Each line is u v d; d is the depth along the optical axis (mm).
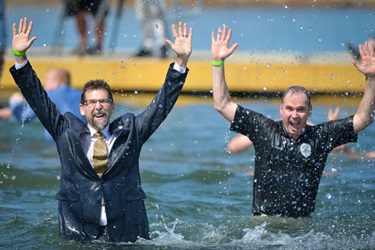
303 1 63531
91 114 15062
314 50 45281
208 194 21203
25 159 25969
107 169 15008
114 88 37156
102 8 38406
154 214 18656
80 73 37219
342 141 17578
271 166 17547
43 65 37562
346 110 33250
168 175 23719
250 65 36531
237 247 15469
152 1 37719
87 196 15031
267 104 35469
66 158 15195
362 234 16500
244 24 59750
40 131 32250
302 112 17250
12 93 37281
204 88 37031
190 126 32375
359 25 54125
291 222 17344
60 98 26094
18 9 67500
